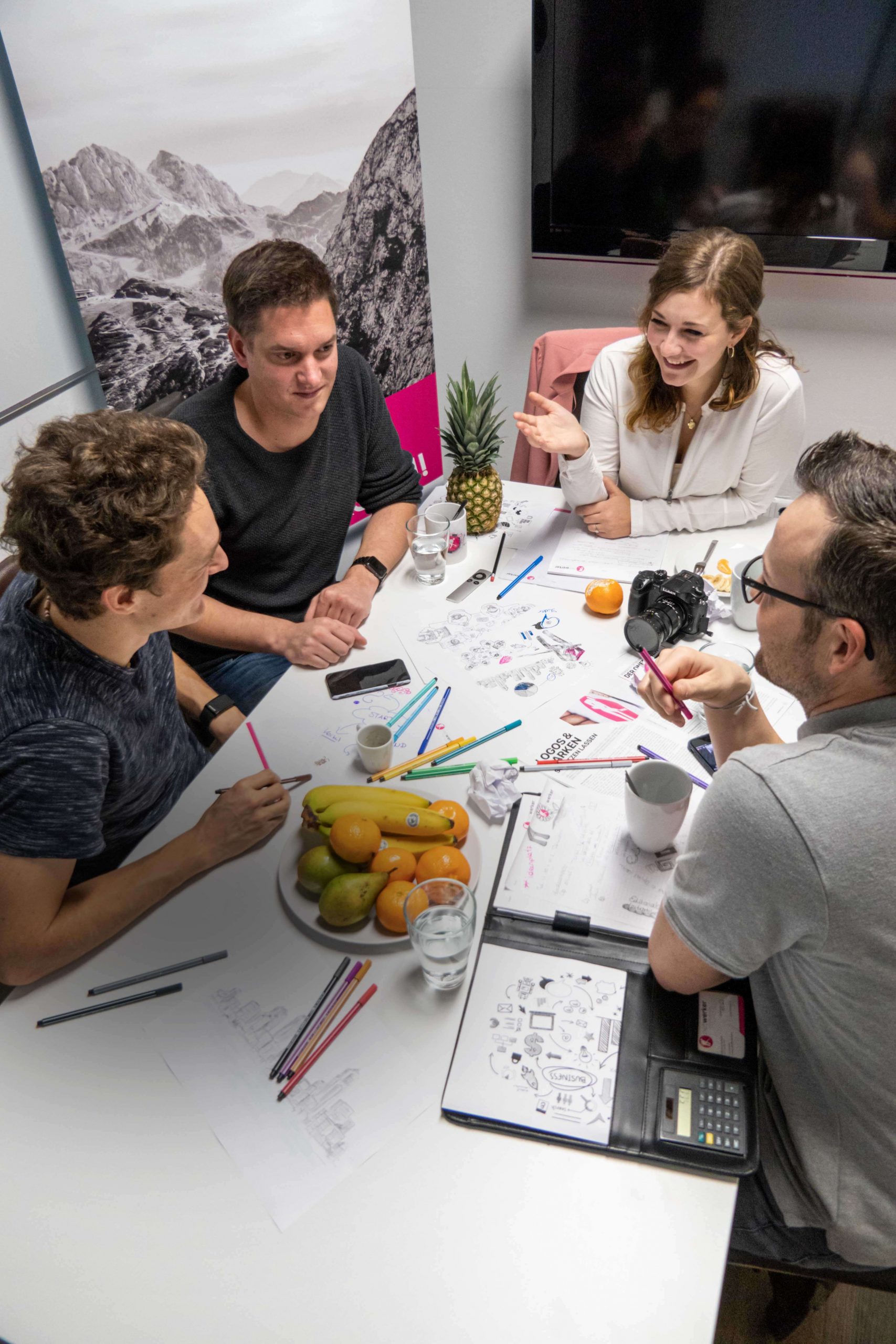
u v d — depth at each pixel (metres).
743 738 1.20
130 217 2.14
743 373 1.78
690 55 2.45
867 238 2.58
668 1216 0.83
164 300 2.28
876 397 2.90
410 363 3.09
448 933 1.00
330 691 1.50
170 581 1.10
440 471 3.41
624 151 2.67
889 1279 1.02
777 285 2.80
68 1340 0.78
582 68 2.56
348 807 1.16
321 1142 0.90
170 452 1.05
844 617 0.81
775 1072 0.97
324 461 1.92
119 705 1.20
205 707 1.61
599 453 2.00
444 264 3.19
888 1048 0.86
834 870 0.78
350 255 2.69
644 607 1.55
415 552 1.73
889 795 0.78
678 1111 0.90
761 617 0.93
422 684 1.50
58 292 2.21
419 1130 0.91
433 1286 0.79
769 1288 1.47
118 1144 0.91
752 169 2.58
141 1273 0.82
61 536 0.99
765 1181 1.00
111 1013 1.04
